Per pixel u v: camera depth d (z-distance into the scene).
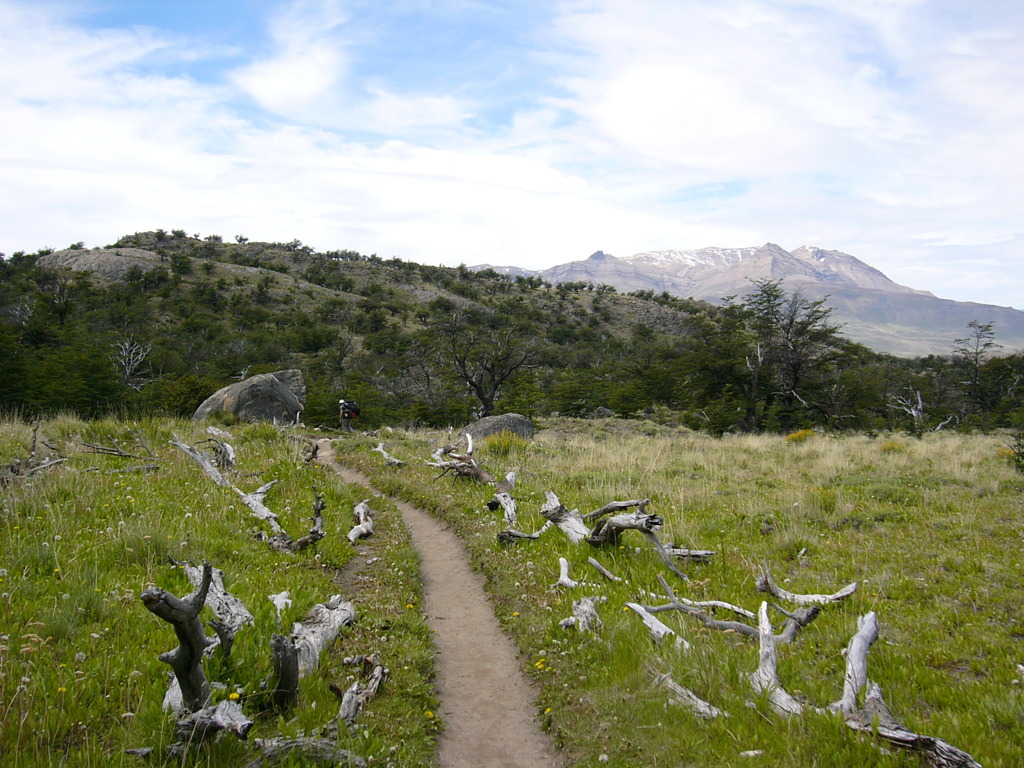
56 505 8.19
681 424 41.12
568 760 4.80
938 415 50.62
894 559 8.52
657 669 5.60
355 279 161.75
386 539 10.60
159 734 4.24
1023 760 4.23
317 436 25.45
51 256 140.12
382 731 4.81
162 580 6.57
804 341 44.28
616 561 8.83
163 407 30.25
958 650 6.03
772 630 6.01
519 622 7.14
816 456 19.42
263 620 5.81
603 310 150.38
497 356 50.59
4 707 4.21
